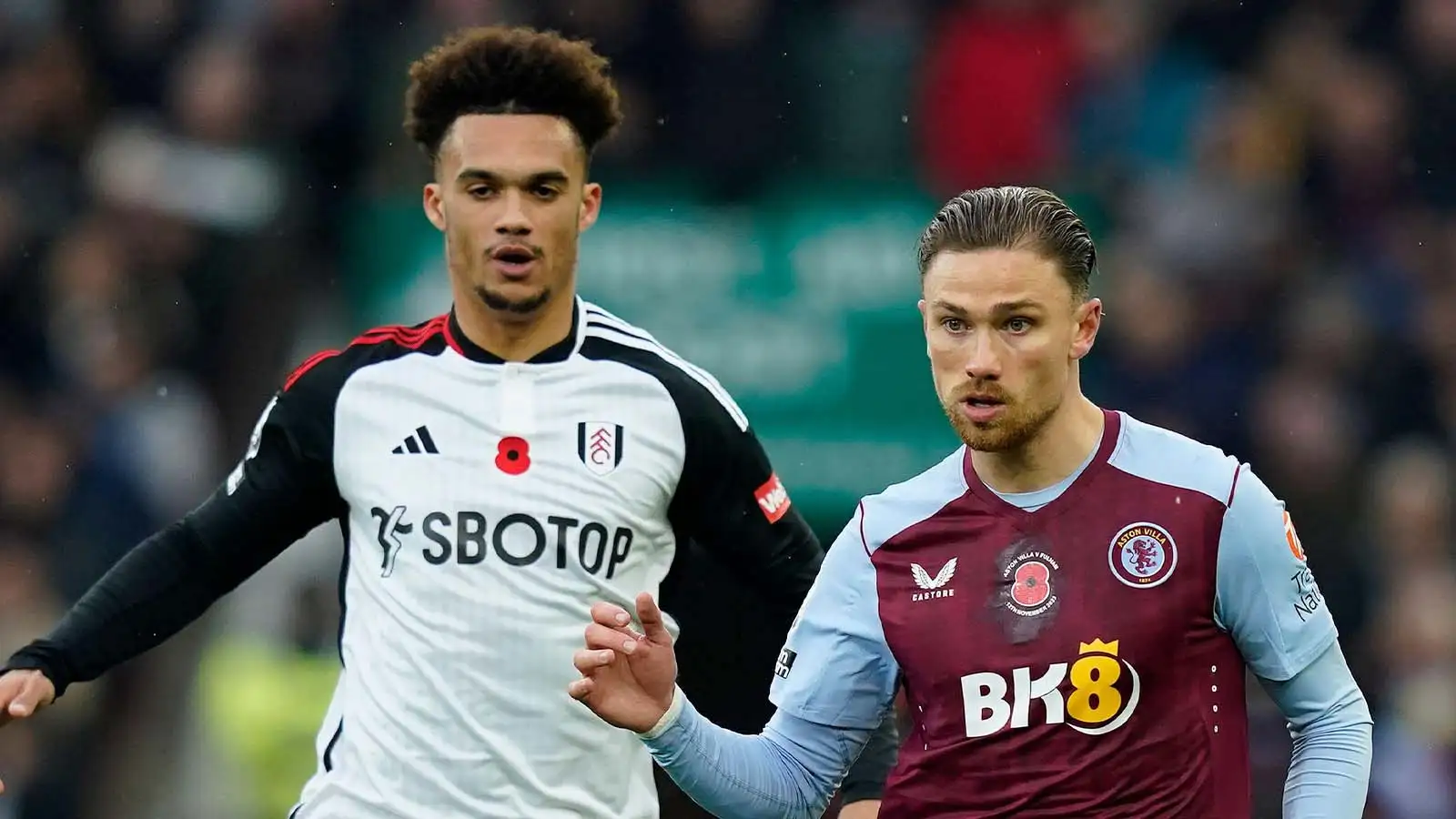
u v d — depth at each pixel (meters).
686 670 18.41
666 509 17.34
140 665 34.75
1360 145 41.25
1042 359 14.05
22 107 40.03
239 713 34.94
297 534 17.61
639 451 17.08
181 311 38.03
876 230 37.12
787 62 38.56
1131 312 38.47
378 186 38.62
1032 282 13.98
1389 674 34.06
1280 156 40.94
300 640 35.75
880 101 38.56
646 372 17.27
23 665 16.95
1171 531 14.25
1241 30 41.91
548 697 16.66
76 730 34.19
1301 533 36.56
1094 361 38.41
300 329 38.22
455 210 16.86
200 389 37.84
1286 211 40.53
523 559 16.77
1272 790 29.95
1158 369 38.16
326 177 38.88
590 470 16.95
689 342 36.69
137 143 39.03
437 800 16.48
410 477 16.92
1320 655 14.48
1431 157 41.47
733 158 37.88
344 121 38.97
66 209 39.44
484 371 17.11
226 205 38.50
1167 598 14.17
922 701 14.59
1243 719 14.43
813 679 15.05
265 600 36.09
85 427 36.81
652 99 38.34
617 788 16.91
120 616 17.14
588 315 17.55
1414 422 38.56
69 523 36.12
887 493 15.06
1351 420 38.31
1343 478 37.25
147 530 36.34
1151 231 39.38
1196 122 40.62
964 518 14.63
